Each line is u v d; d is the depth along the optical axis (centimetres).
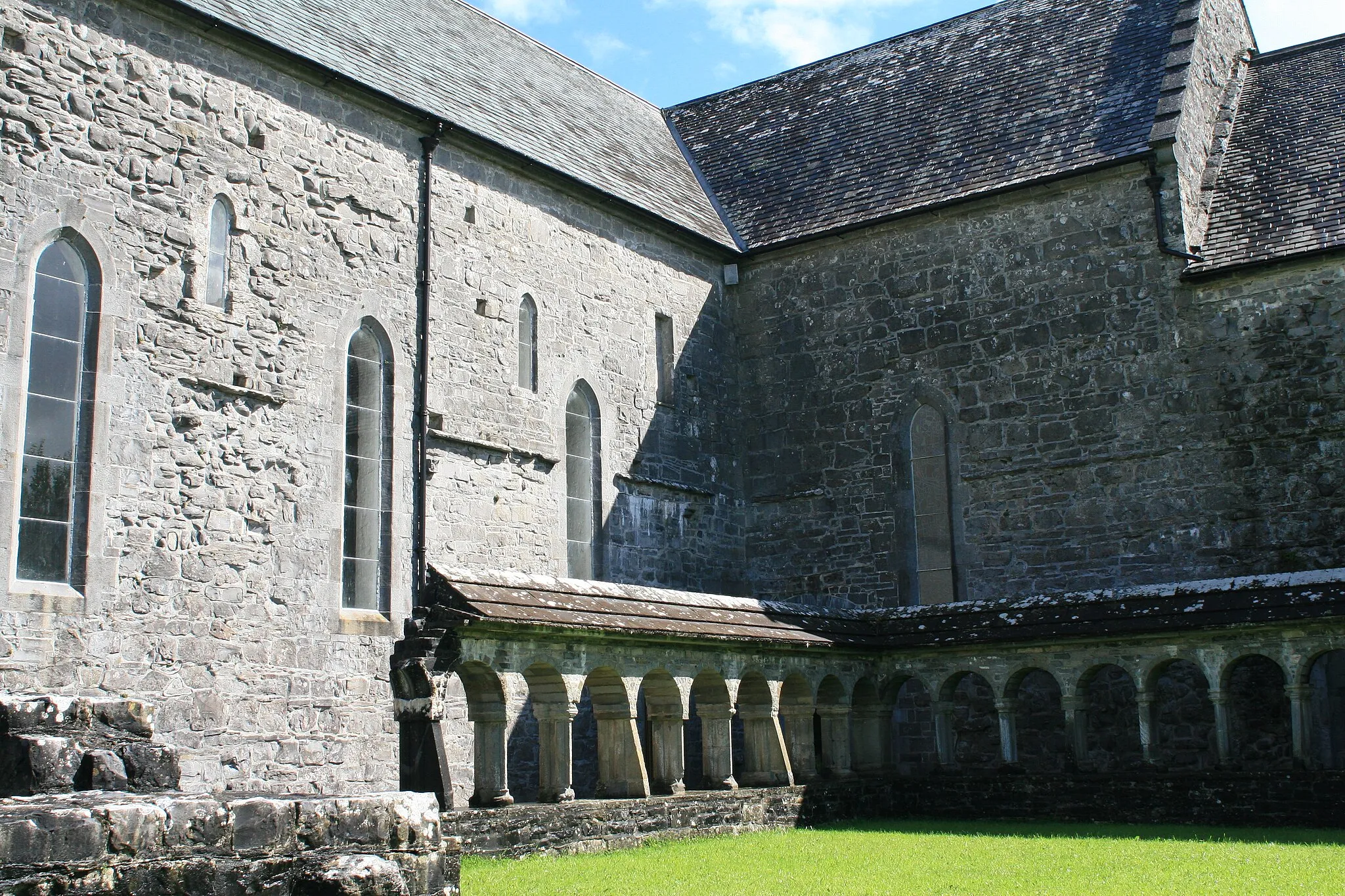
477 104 2234
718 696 1655
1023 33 2716
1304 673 1630
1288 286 2072
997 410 2306
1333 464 1997
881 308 2458
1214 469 2094
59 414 1562
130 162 1656
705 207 2697
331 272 1875
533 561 2106
